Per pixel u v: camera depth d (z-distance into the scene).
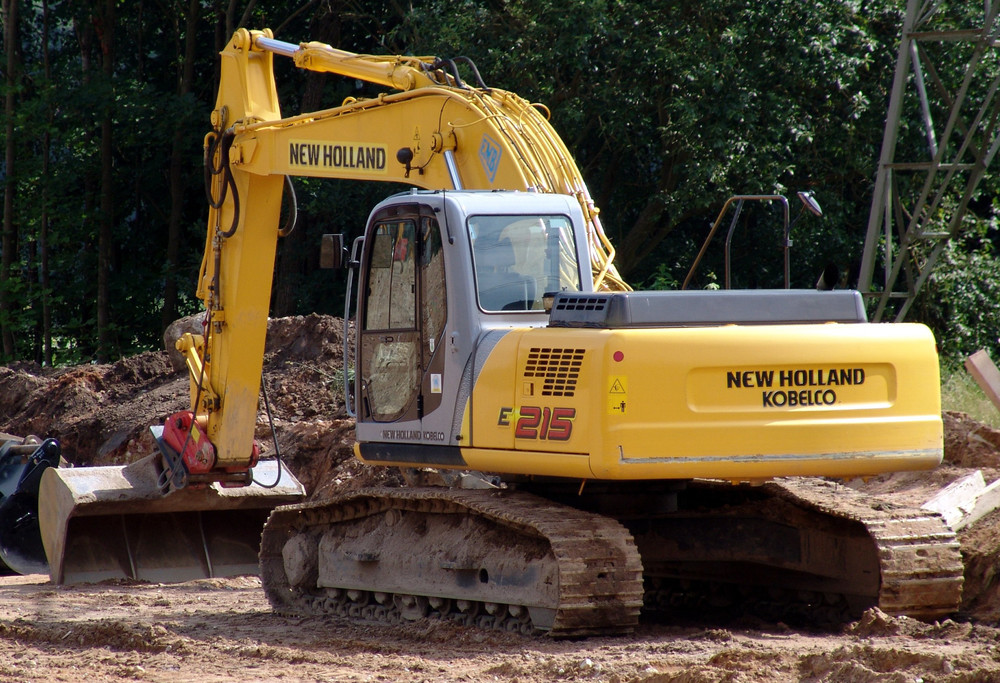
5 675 15.68
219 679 15.13
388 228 19.77
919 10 36.78
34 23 75.75
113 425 40.53
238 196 24.83
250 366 25.14
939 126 52.56
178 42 72.75
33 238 70.75
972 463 25.83
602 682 13.93
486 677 14.66
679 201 51.88
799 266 57.25
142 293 70.94
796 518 19.28
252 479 26.11
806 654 14.60
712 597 21.62
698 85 48.84
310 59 23.94
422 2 61.69
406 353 19.19
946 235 37.44
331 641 17.84
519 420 16.95
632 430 15.87
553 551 16.72
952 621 17.20
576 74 51.88
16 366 49.97
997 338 52.16
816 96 53.31
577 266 18.73
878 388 16.86
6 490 30.70
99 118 66.19
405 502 19.61
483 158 20.19
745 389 16.30
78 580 27.50
